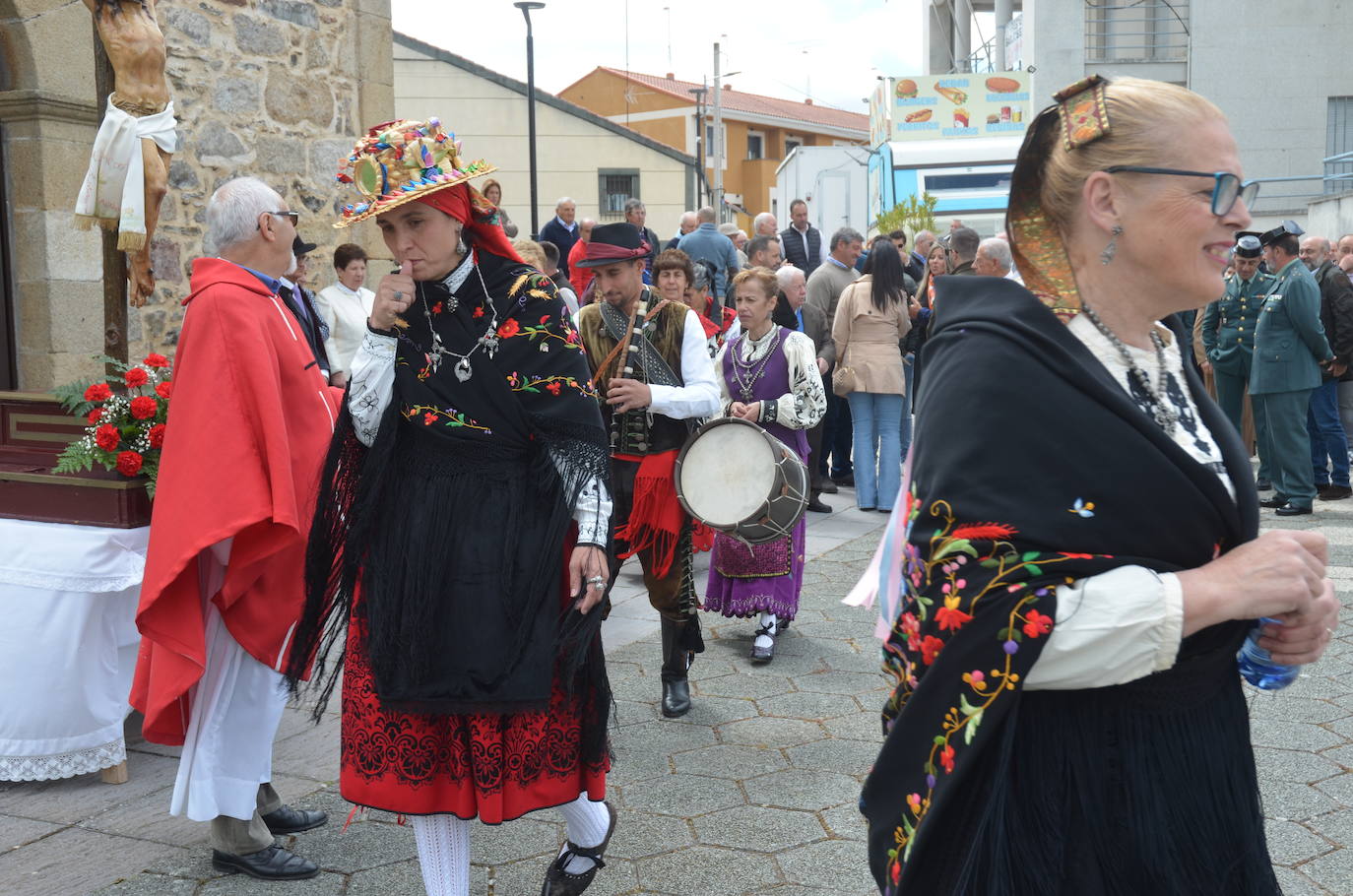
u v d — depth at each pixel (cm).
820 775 369
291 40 774
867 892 293
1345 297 825
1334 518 785
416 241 241
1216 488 137
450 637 236
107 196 412
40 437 374
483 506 240
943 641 136
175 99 694
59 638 351
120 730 366
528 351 245
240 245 316
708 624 552
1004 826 137
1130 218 142
